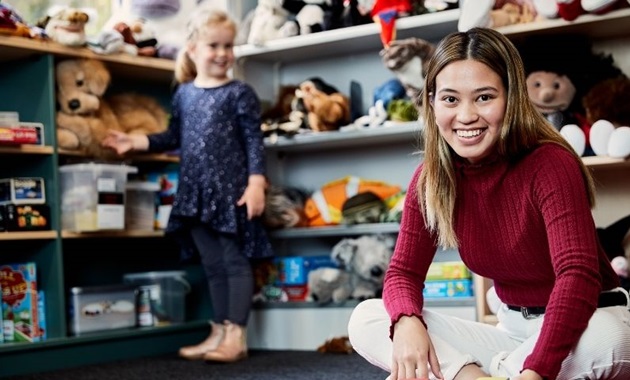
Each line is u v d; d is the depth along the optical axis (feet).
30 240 9.17
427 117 4.77
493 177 4.61
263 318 9.98
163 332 9.80
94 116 9.32
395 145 10.09
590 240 4.31
